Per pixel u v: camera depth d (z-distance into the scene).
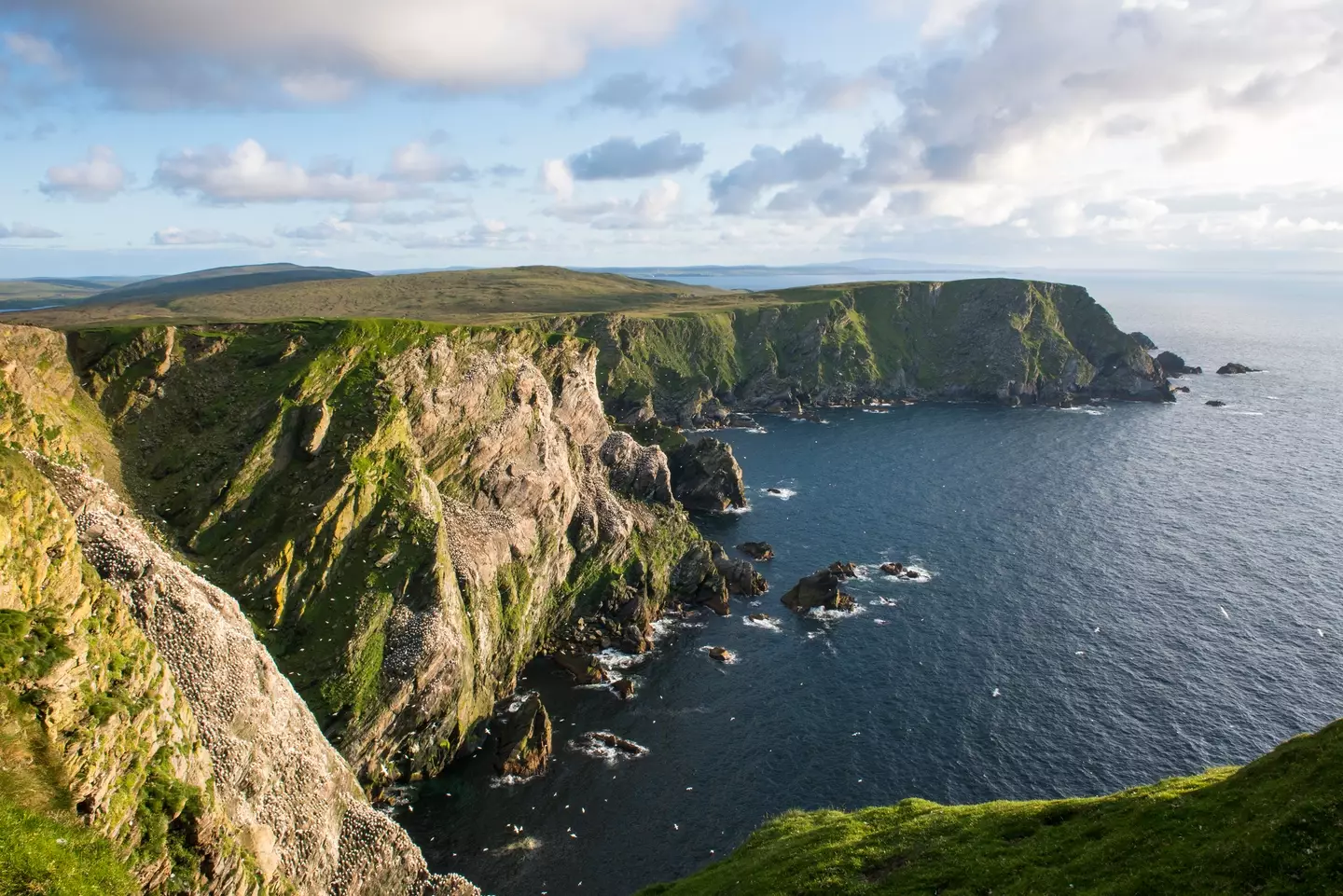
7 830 27.28
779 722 94.88
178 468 93.88
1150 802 42.44
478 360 121.12
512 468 118.44
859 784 83.25
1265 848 32.56
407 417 105.94
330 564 88.94
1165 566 135.12
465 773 86.69
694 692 102.06
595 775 86.12
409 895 57.91
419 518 95.62
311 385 101.38
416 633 87.00
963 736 90.44
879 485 185.75
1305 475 188.75
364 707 80.44
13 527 35.56
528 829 78.12
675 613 125.56
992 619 117.56
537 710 91.56
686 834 77.19
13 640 32.28
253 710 52.66
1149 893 33.75
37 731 31.28
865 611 121.69
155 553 56.94
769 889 47.84
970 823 48.97
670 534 140.38
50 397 89.88
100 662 37.09
